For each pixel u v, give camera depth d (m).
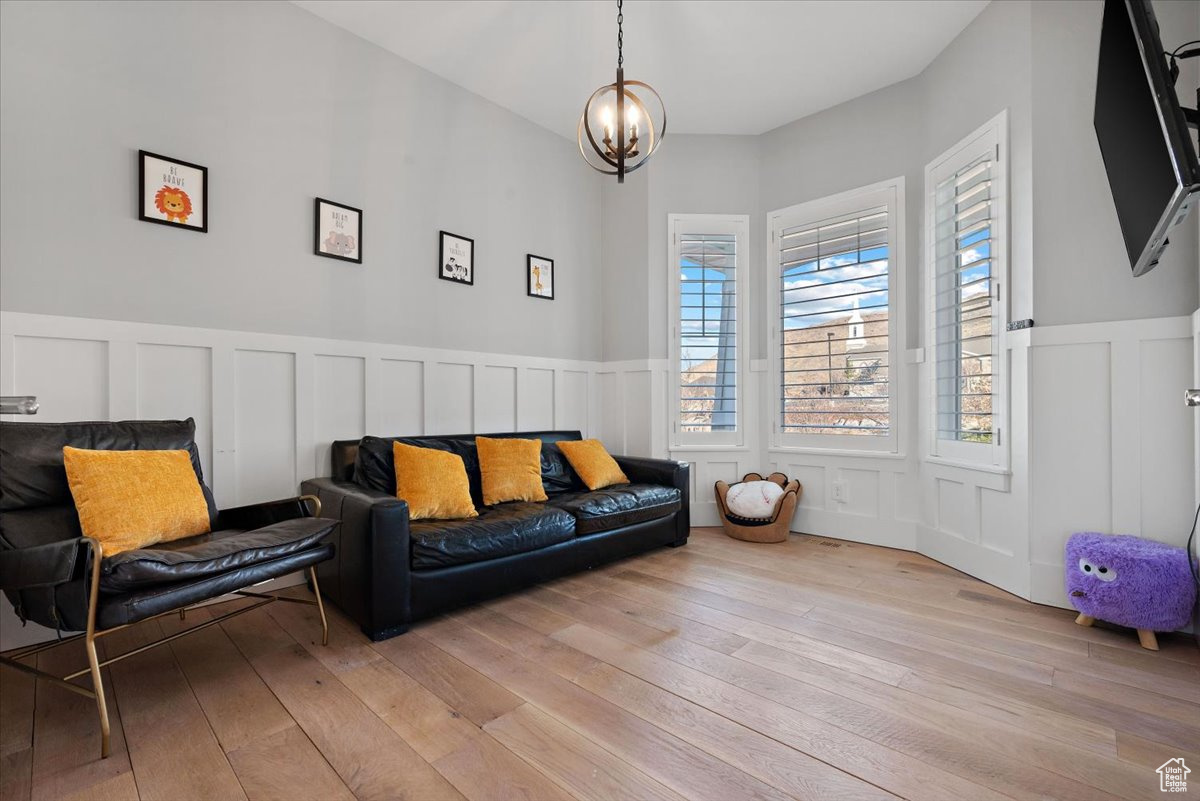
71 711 1.66
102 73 2.29
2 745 1.49
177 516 2.01
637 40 3.17
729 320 4.24
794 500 3.69
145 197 2.38
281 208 2.80
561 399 4.23
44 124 2.16
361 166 3.12
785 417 4.09
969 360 3.02
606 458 3.67
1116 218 2.37
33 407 1.52
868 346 3.70
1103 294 2.40
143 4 2.39
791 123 4.08
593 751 1.45
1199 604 2.12
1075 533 2.40
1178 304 2.24
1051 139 2.54
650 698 1.71
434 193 3.46
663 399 4.23
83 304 2.24
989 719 1.60
